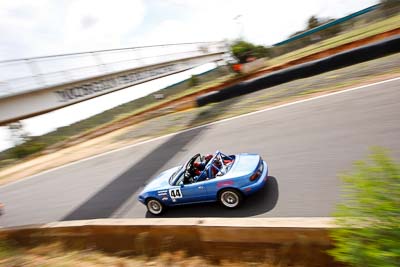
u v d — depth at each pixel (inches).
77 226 289.7
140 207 352.2
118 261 246.8
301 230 170.4
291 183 284.4
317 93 558.3
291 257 177.9
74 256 275.4
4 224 456.8
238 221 199.8
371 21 1876.2
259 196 280.1
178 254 226.5
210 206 292.4
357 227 125.4
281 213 242.8
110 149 742.5
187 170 292.0
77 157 785.6
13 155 1296.8
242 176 256.8
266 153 378.3
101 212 376.8
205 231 210.7
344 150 310.7
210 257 212.8
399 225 112.4
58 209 441.1
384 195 118.3
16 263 289.7
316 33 2010.3
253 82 820.0
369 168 132.3
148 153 579.5
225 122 601.6
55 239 311.9
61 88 864.3
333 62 712.4
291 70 767.1
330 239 160.6
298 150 352.5
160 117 1011.3
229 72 1407.5
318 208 232.7
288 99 595.5
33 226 330.6
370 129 334.6
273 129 455.5
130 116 1262.3
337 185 253.1
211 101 892.0
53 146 1202.0
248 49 1249.4
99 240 277.0
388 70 525.3
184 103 999.0
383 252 107.8
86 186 506.3
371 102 410.3
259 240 188.2
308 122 429.1
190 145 532.4
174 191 289.0
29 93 767.1
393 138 296.5
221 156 294.5
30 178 729.6
